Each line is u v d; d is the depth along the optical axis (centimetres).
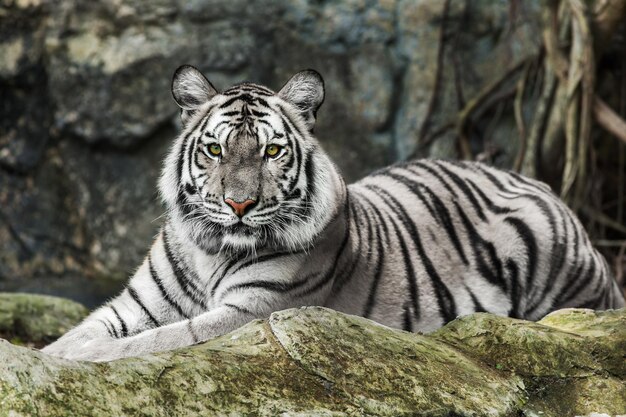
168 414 566
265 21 1838
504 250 988
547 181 1733
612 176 1809
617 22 1627
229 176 799
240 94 845
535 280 992
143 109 1831
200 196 818
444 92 1855
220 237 830
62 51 1847
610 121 1630
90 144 1858
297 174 827
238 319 802
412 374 666
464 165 1066
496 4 1847
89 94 1839
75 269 1883
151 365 593
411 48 1842
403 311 937
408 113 1847
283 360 639
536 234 992
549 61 1658
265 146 817
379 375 652
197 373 598
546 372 723
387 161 1850
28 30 1869
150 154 1856
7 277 1883
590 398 710
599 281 1022
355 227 915
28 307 1095
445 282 963
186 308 868
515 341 741
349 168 1847
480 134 1859
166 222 890
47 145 1883
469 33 1858
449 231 988
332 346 662
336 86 1848
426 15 1831
